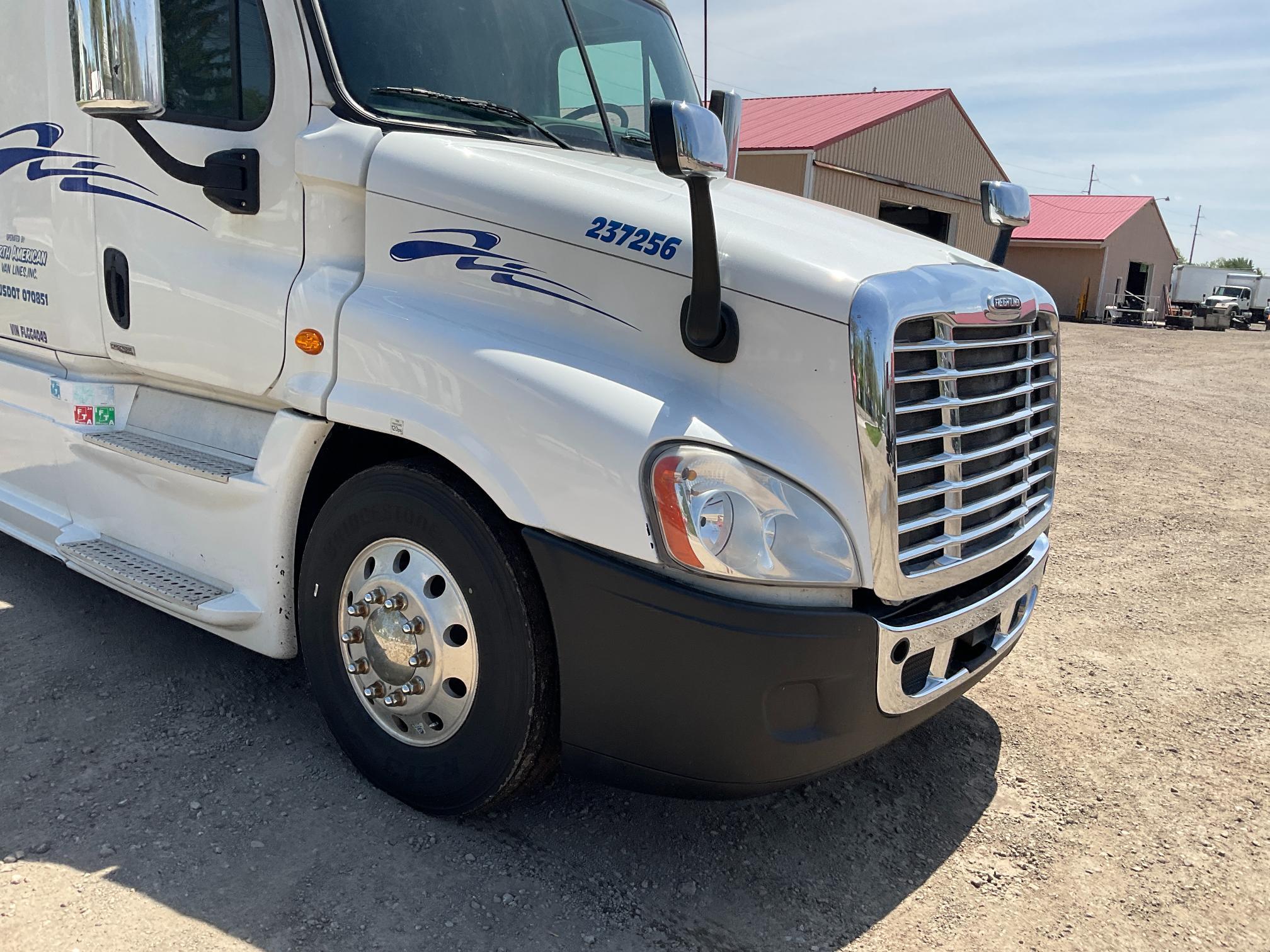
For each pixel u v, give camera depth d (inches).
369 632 113.0
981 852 118.0
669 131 86.7
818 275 94.1
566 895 103.7
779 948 99.0
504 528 101.9
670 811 120.6
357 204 114.9
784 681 92.7
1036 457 124.2
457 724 108.5
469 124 125.2
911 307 95.3
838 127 917.8
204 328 126.7
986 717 152.3
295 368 117.0
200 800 114.3
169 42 129.2
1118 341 1064.8
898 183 971.9
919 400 99.2
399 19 123.0
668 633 93.4
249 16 120.6
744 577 91.5
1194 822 127.0
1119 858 118.7
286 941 93.2
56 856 102.4
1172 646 184.7
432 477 106.1
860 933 102.2
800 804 124.7
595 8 151.6
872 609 97.2
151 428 142.5
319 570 117.8
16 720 128.6
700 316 93.9
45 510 157.5
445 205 108.7
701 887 107.3
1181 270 2000.5
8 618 159.6
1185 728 151.9
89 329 143.6
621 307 100.0
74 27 105.6
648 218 101.3
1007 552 116.6
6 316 160.9
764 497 92.1
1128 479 329.1
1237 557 244.1
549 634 102.3
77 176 141.2
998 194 142.7
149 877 100.3
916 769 135.3
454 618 106.8
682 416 94.0
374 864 105.4
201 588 129.9
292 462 118.5
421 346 105.7
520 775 105.7
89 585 175.8
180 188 128.6
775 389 94.6
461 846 109.8
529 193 106.0
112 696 136.9
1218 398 574.2
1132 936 105.0
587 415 95.4
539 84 136.6
